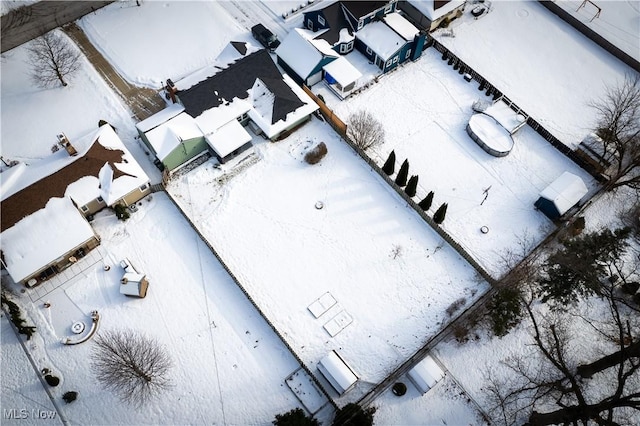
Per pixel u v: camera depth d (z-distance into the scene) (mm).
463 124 61938
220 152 55000
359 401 44094
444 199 55844
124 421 43000
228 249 51562
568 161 59562
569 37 71375
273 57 67062
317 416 43500
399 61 66312
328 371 43781
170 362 45531
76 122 59875
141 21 69688
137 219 53125
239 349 46438
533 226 54562
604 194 57000
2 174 52438
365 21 66312
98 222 52625
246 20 70938
